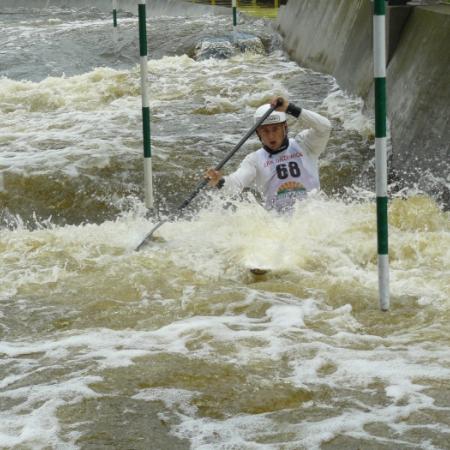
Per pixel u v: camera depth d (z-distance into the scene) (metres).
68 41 58.84
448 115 24.11
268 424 11.24
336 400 11.91
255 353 13.56
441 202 22.53
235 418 11.47
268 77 42.00
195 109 35.88
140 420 11.41
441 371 12.70
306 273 17.53
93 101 39.47
